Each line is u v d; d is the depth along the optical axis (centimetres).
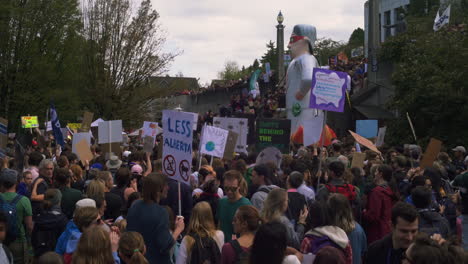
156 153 1534
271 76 4544
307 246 497
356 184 934
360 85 3288
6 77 3094
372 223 761
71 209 737
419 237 397
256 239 396
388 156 1252
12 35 3069
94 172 934
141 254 492
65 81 3347
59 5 3161
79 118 3519
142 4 3603
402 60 2953
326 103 972
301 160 1018
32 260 742
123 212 755
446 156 1275
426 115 2403
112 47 3556
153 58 3612
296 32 2625
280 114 3388
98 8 3566
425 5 5731
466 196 1167
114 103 3525
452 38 2358
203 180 867
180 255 552
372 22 3198
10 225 720
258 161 1002
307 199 730
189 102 5712
